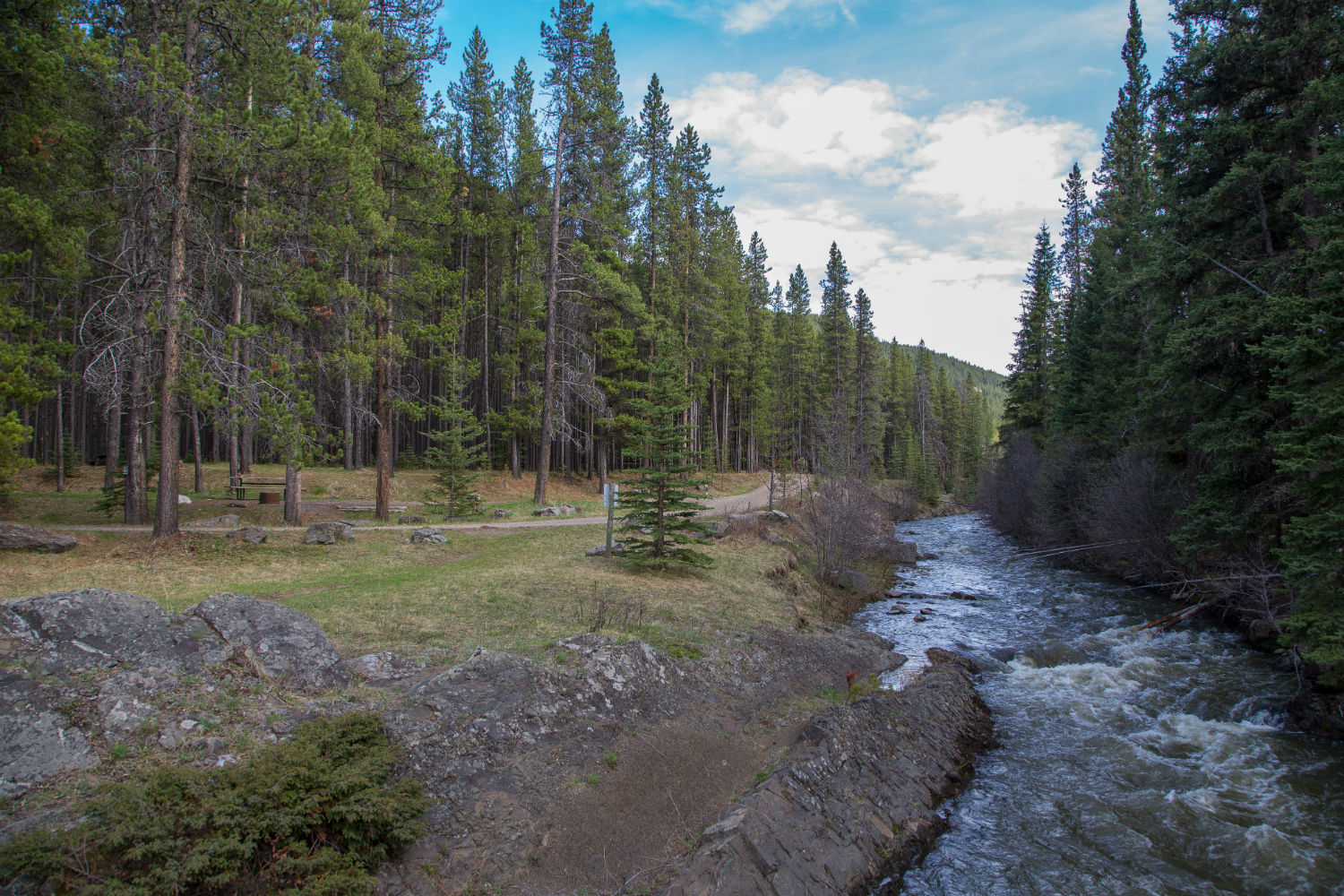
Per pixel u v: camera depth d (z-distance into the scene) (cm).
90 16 1538
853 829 727
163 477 1498
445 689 741
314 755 572
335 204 1753
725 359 4941
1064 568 2631
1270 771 914
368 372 1980
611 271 3094
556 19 2912
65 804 483
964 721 1052
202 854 459
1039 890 685
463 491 2581
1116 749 997
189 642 683
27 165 1459
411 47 2066
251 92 1641
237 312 1867
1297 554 1080
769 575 1920
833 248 5825
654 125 3744
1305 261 1208
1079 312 3250
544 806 655
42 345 1430
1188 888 681
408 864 559
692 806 732
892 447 7275
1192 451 1897
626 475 4522
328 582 1352
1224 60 1497
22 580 1161
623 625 1156
